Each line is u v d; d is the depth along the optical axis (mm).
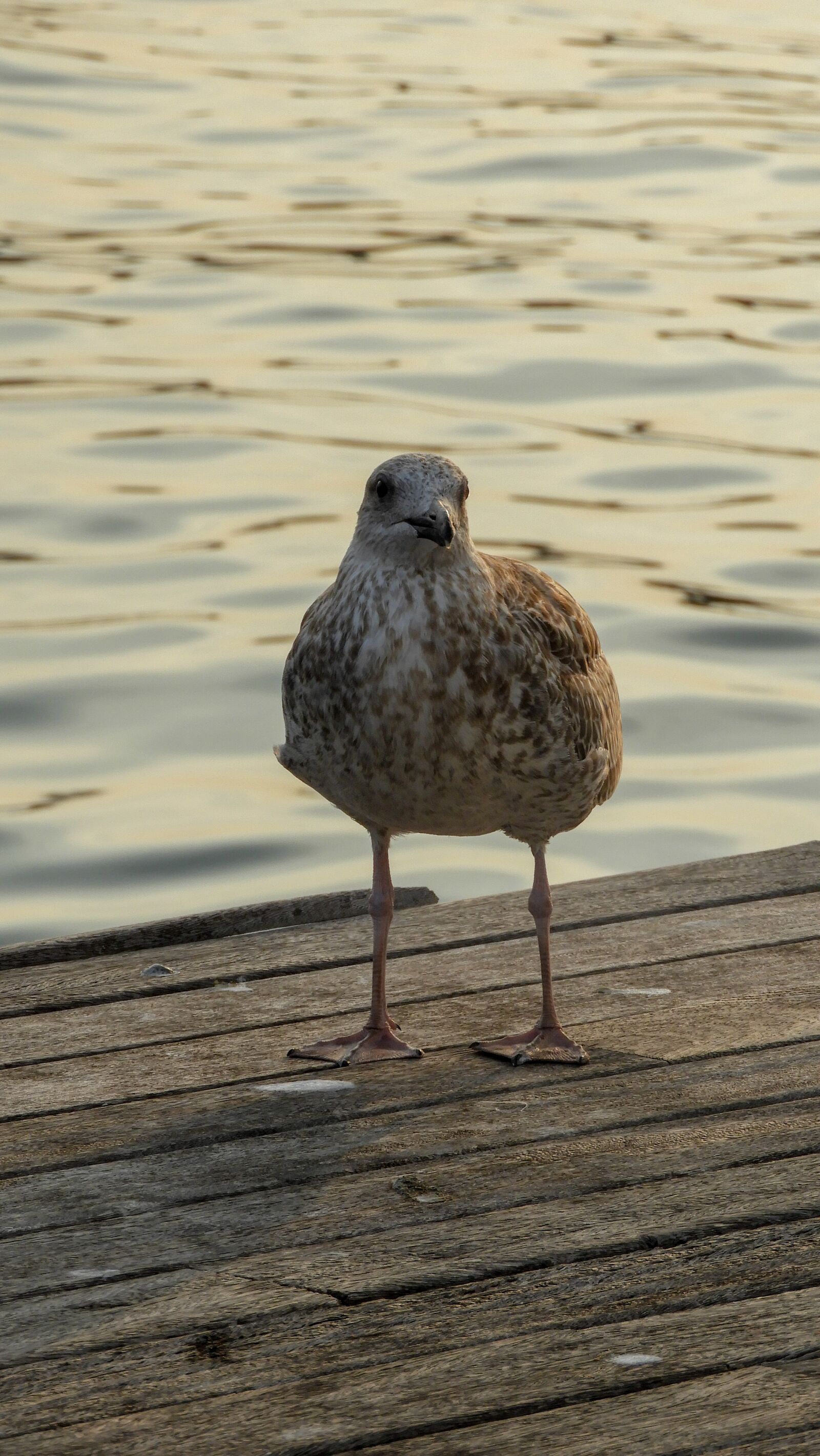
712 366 21344
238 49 39281
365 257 25484
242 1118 6285
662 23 43250
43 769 13203
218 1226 5484
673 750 13578
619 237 26484
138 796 12875
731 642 15219
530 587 6660
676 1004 7227
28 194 28281
